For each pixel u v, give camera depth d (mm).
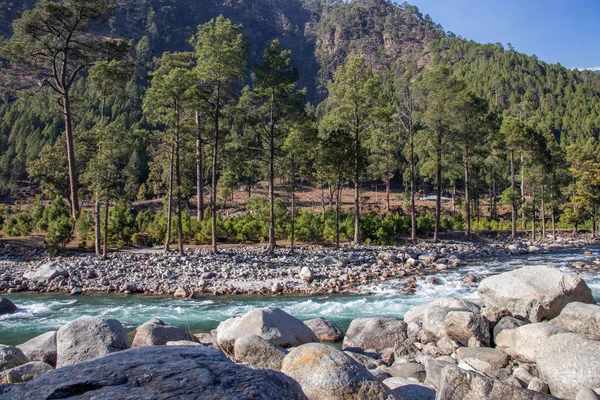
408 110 39656
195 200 65312
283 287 19547
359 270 23672
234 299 17969
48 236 27516
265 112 29609
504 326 9789
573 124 118688
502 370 8391
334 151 31422
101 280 20875
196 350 3814
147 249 30391
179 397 2846
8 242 29828
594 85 184000
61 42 36438
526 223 61094
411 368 8680
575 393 6770
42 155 46875
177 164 28641
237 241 35125
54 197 51531
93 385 2990
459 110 38594
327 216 38844
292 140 27500
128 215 34156
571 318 9156
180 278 21453
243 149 30656
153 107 29016
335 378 5773
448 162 42031
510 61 169000
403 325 11516
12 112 96812
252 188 80125
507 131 45719
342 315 14984
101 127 25844
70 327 8688
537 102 141500
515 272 11531
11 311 15984
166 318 14859
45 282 20828
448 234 43812
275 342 9820
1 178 80625
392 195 82250
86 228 29750
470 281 20719
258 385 3154
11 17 151750
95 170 25609
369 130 38188
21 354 8273
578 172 50250
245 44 27938
